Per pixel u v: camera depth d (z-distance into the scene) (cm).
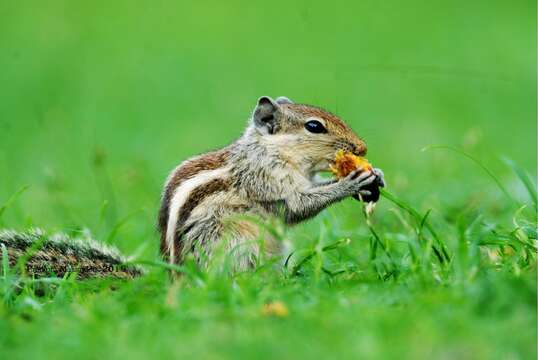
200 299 943
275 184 1281
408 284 1002
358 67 3253
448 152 2166
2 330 905
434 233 1110
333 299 935
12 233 1263
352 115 2756
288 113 1302
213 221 1238
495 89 3002
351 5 4244
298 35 3809
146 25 4003
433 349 789
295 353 795
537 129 2530
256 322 872
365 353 787
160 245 1291
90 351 838
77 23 3981
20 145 2483
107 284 1069
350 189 1282
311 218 1308
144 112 2912
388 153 2253
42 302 1063
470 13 4031
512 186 1695
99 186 1827
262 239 1129
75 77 3300
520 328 829
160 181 1936
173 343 838
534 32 3678
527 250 1081
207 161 1298
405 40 3653
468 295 902
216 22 4059
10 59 3478
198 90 3145
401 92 3052
